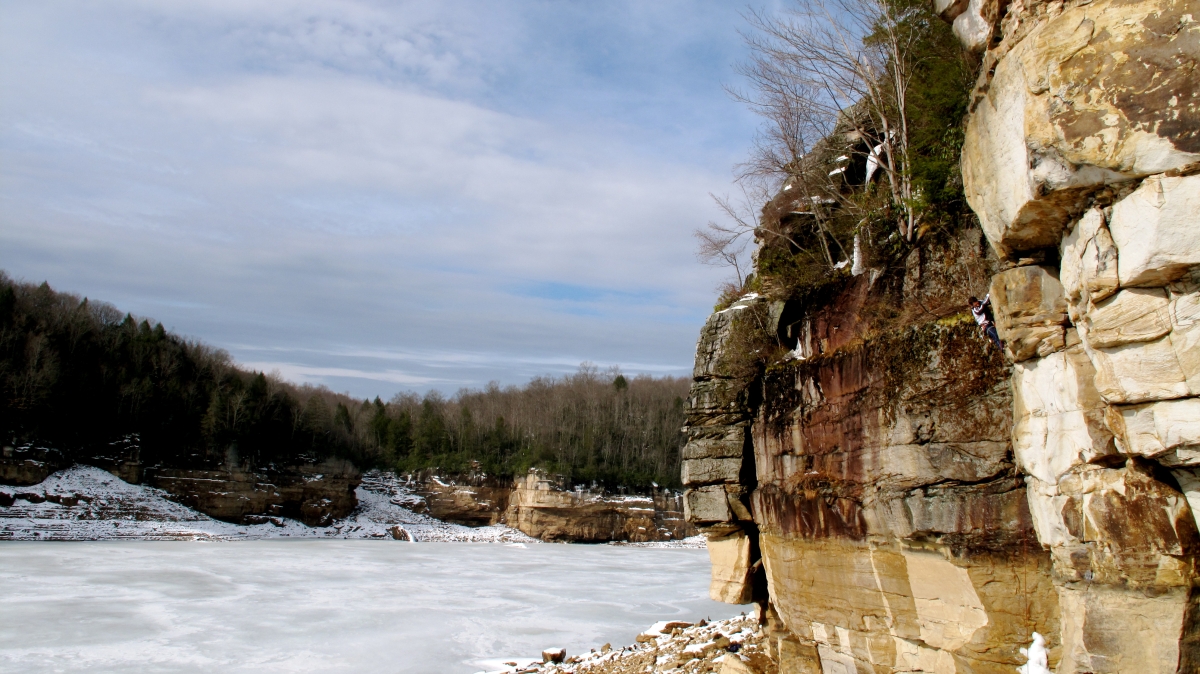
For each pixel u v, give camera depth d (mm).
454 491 116625
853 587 14047
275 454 112062
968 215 13102
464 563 67938
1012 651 11078
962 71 14109
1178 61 6973
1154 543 7883
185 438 102312
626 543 105500
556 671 25766
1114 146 7332
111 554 62062
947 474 11875
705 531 18875
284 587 47781
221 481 97125
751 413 18203
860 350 13992
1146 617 7980
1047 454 9344
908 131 16938
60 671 26859
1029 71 7992
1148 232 7191
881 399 13250
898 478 12766
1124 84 7258
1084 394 8633
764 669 18562
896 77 16594
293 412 116125
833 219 19625
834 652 14766
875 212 16391
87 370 98250
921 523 12258
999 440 11227
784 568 16375
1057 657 10484
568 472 110250
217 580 49594
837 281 16453
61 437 91500
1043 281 9250
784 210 21172
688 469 18828
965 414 11695
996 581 11227
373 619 37625
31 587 43062
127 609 37844
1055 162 7828
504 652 31422
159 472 94000
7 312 95000
